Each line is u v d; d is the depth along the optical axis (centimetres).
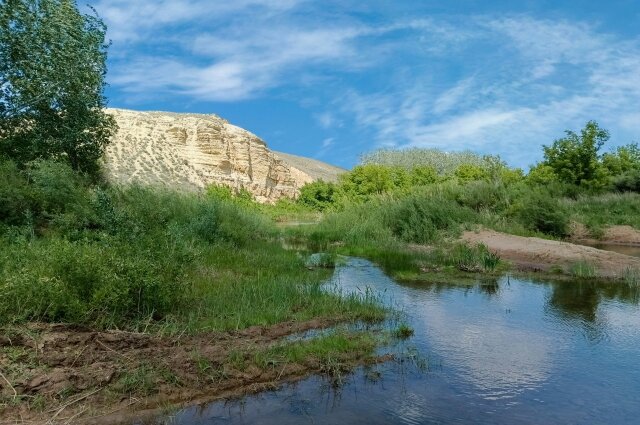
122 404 468
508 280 1177
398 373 572
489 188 2470
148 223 1312
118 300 647
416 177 5072
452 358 624
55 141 1870
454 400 502
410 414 469
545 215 2253
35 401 451
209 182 5425
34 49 1800
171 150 5722
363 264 1412
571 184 3303
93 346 554
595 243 2142
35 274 651
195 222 1509
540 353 646
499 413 474
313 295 881
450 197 2447
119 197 1574
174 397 487
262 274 1095
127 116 6144
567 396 515
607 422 459
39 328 562
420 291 1039
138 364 532
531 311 872
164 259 779
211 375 527
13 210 1202
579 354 646
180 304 742
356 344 645
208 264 1128
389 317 810
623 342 697
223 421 448
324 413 468
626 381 557
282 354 594
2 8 1717
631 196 3048
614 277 1220
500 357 630
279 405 484
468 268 1323
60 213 1266
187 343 611
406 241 1941
